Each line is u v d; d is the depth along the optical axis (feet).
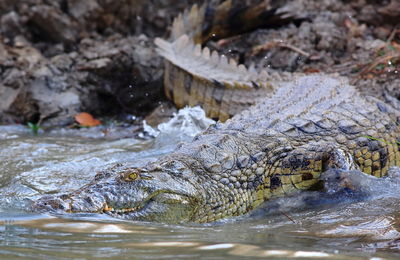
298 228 23.08
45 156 35.35
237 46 53.62
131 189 23.91
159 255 18.34
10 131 44.86
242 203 26.91
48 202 23.82
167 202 24.23
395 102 38.34
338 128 31.37
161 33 59.26
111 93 51.39
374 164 31.89
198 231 22.17
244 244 19.58
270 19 53.52
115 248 19.12
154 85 51.13
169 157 26.61
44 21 56.34
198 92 44.14
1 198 26.45
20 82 50.34
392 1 54.65
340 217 24.76
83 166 32.73
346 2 57.67
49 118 48.08
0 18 56.80
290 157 28.78
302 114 31.89
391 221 23.45
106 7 57.31
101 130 45.57
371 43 50.24
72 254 18.38
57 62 52.29
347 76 46.03
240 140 28.68
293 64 49.98
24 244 19.52
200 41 53.26
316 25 53.26
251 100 40.63
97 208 23.39
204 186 25.62
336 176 28.73
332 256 18.20
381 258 18.22
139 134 43.45
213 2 55.11
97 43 55.57
